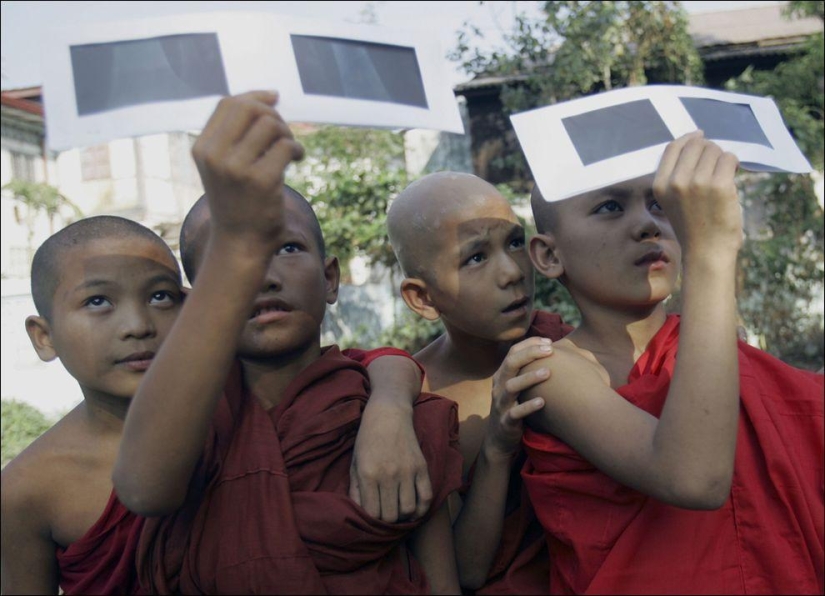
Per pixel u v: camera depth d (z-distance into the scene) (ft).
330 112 4.22
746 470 4.69
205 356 3.83
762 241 30.04
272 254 3.88
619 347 5.19
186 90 4.05
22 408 33.53
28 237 47.11
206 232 4.93
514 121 4.62
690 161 4.22
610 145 4.53
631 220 4.97
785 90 31.24
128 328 4.84
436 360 6.57
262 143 3.61
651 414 4.72
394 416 4.84
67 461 5.02
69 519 4.95
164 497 4.03
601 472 4.79
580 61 29.30
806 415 4.95
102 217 5.22
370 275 36.42
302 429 4.72
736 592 4.54
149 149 52.31
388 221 6.31
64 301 4.91
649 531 4.66
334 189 29.96
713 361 4.18
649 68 33.53
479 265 5.76
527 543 5.48
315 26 4.32
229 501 4.52
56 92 3.99
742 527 4.62
